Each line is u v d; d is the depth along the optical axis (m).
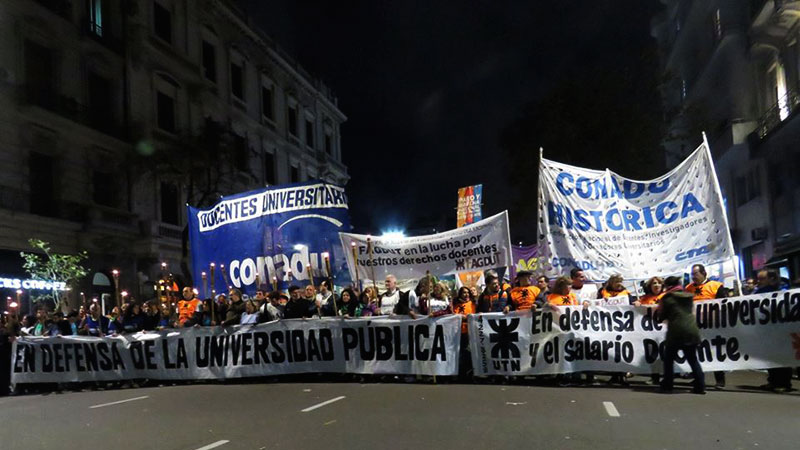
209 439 6.65
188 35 30.91
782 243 20.12
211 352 11.94
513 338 10.14
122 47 26.39
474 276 15.59
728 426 6.57
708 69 25.66
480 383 10.27
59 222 21.69
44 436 7.30
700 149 10.20
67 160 22.78
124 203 25.73
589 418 7.06
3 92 20.31
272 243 12.65
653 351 9.60
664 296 8.95
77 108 23.30
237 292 12.24
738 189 24.55
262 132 38.47
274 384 11.13
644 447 5.74
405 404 8.32
